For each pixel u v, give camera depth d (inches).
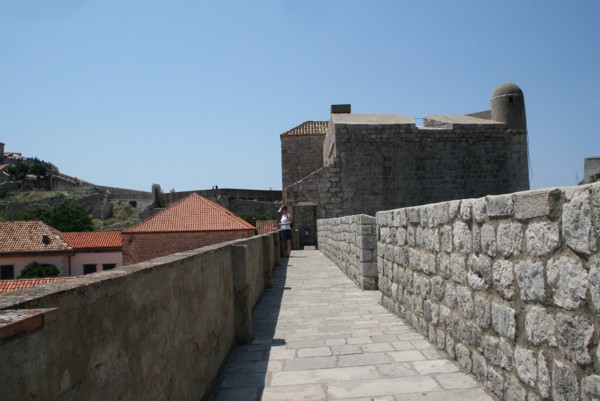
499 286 178.7
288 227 911.7
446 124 1135.6
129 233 1256.2
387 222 359.9
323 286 506.9
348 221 575.2
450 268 231.5
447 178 1106.7
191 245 1253.7
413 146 1099.3
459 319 220.8
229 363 245.9
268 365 239.8
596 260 122.3
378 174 1089.4
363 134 1088.2
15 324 70.5
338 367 230.8
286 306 400.8
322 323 328.5
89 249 1752.0
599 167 1667.1
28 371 74.2
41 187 3870.6
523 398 161.9
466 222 209.9
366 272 469.4
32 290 89.6
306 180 1081.4
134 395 120.7
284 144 1469.0
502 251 175.8
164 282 148.2
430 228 260.8
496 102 1195.3
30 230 1727.4
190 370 174.6
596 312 123.0
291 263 769.6
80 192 3390.7
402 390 195.9
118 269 129.0
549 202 144.0
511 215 168.4
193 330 181.6
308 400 191.2
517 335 165.2
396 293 339.0
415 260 290.5
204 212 1327.5
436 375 211.8
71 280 104.2
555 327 142.0
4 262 1615.4
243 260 286.0
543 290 148.2
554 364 142.8
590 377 126.0
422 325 280.2
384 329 300.7
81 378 93.2
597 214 121.1
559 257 139.2
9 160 4532.5
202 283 199.9
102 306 103.9
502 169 1125.7
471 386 196.7
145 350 129.6
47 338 80.5
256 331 315.0
